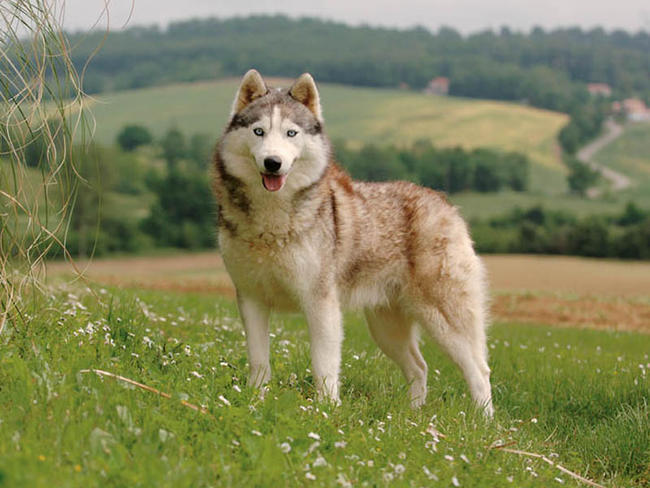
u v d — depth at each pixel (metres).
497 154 85.19
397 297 6.50
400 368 6.82
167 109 119.44
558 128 118.56
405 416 5.27
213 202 6.41
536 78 143.00
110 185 60.09
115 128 103.38
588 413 6.60
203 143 77.38
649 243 45.78
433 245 6.39
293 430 4.17
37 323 5.31
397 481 3.87
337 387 5.64
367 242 6.14
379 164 74.31
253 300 5.77
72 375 4.30
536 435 5.88
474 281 6.52
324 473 3.74
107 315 6.04
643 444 5.64
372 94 143.75
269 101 5.57
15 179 5.09
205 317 8.65
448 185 78.31
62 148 5.27
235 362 6.00
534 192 82.38
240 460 3.80
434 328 6.43
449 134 110.94
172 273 40.50
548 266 37.78
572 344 10.91
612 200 82.44
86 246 51.66
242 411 4.27
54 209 5.45
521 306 19.44
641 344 11.41
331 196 5.93
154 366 5.04
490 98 143.75
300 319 11.00
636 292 26.50
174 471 3.41
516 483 4.32
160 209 57.81
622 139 116.75
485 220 59.28
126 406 3.99
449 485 4.08
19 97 5.04
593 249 47.03
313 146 5.54
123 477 3.30
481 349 6.52
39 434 3.62
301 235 5.51
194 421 4.09
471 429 5.25
